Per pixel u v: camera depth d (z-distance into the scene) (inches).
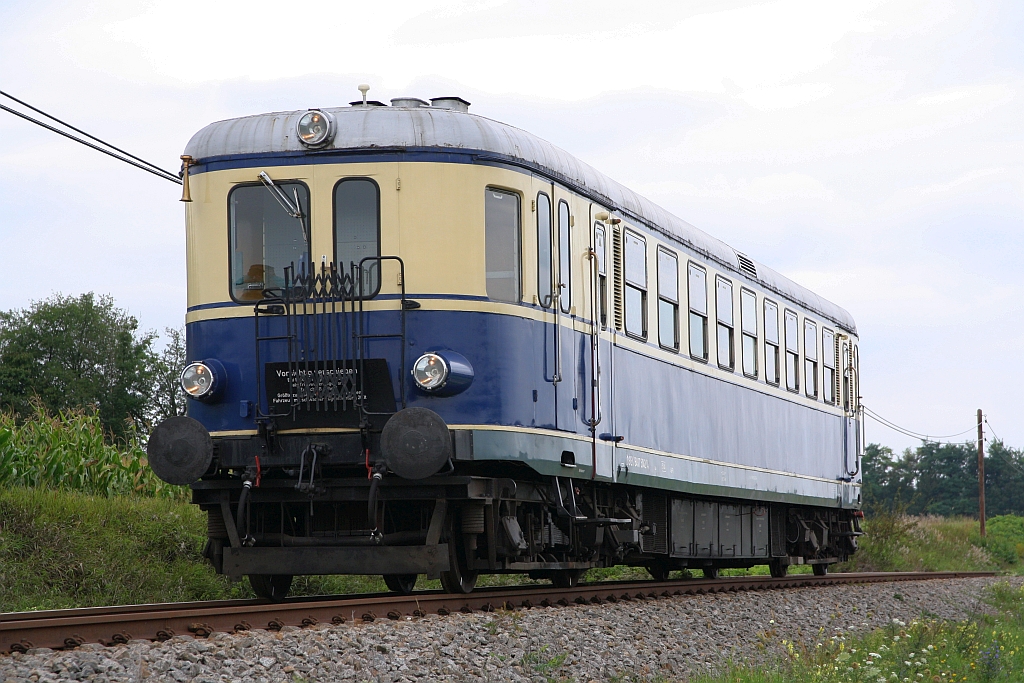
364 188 416.8
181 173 434.3
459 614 384.5
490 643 348.5
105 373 2369.6
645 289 550.0
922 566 1301.7
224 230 425.4
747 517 712.4
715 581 669.3
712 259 645.3
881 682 381.4
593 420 479.8
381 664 295.4
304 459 402.6
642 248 549.3
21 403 2167.8
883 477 3806.6
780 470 738.2
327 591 592.1
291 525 433.4
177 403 2390.5
